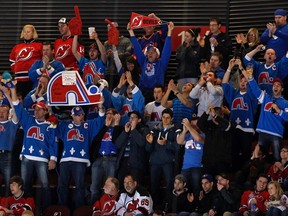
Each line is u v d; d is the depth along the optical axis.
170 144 27.23
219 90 28.38
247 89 28.53
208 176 26.19
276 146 27.67
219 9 33.12
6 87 28.64
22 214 26.12
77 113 28.06
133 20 31.03
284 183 25.97
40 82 29.61
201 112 28.50
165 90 30.67
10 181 27.09
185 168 27.06
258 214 25.12
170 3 33.41
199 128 26.92
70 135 27.97
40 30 33.84
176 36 32.94
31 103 29.69
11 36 33.94
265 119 27.80
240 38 30.45
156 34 31.75
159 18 33.41
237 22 32.97
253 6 32.75
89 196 27.88
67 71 28.72
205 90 28.50
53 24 33.84
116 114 27.94
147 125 28.67
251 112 28.48
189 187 27.06
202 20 33.19
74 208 27.80
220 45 30.45
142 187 26.42
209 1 33.22
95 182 27.62
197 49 30.77
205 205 26.08
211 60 29.39
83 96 28.50
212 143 26.73
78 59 31.31
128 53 31.45
